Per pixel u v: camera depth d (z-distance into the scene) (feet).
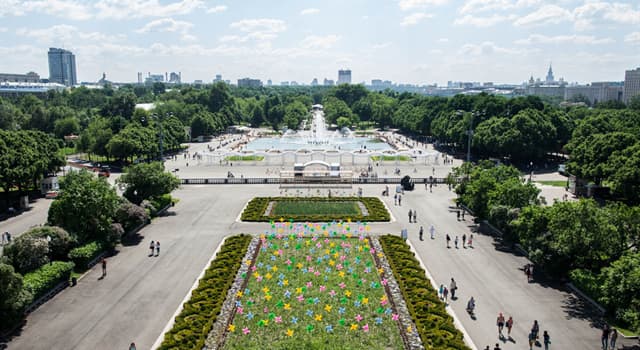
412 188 434.30
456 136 647.56
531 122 538.88
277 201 386.32
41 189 409.90
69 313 195.42
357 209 358.84
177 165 568.00
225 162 587.27
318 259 245.45
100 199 257.96
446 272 240.32
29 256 215.31
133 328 183.62
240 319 189.88
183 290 217.36
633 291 168.76
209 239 289.53
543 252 222.28
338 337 176.55
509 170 326.03
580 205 212.84
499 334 180.34
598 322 190.60
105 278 230.27
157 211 342.23
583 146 410.11
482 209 314.96
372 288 218.59
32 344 172.24
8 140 374.63
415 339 175.63
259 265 237.25
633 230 205.98
